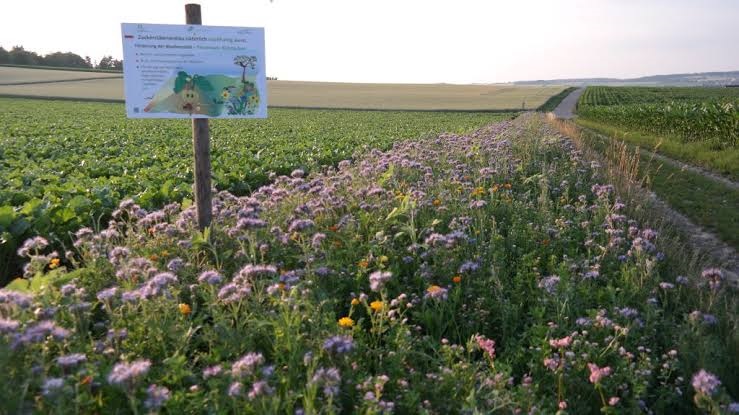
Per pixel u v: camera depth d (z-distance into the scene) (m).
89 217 8.05
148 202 9.18
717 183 13.30
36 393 3.17
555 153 13.30
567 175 10.33
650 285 5.25
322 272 4.92
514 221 7.25
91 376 3.20
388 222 6.64
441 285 5.22
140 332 3.85
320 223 6.78
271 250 5.80
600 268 5.81
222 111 6.01
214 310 3.99
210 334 3.87
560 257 6.38
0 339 3.09
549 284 4.62
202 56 5.88
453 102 75.19
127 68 5.68
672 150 20.00
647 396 3.79
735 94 85.38
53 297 4.10
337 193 7.80
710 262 6.99
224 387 3.25
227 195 7.84
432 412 3.35
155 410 2.80
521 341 4.29
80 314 3.84
